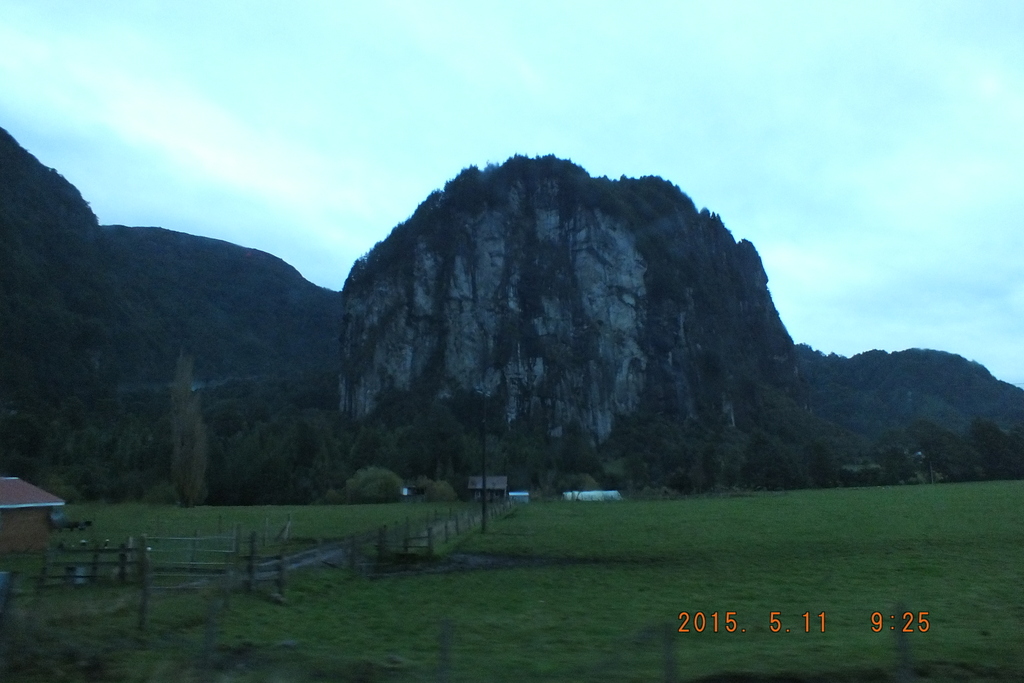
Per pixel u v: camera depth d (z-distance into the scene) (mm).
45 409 114938
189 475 73562
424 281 195125
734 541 34844
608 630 14914
